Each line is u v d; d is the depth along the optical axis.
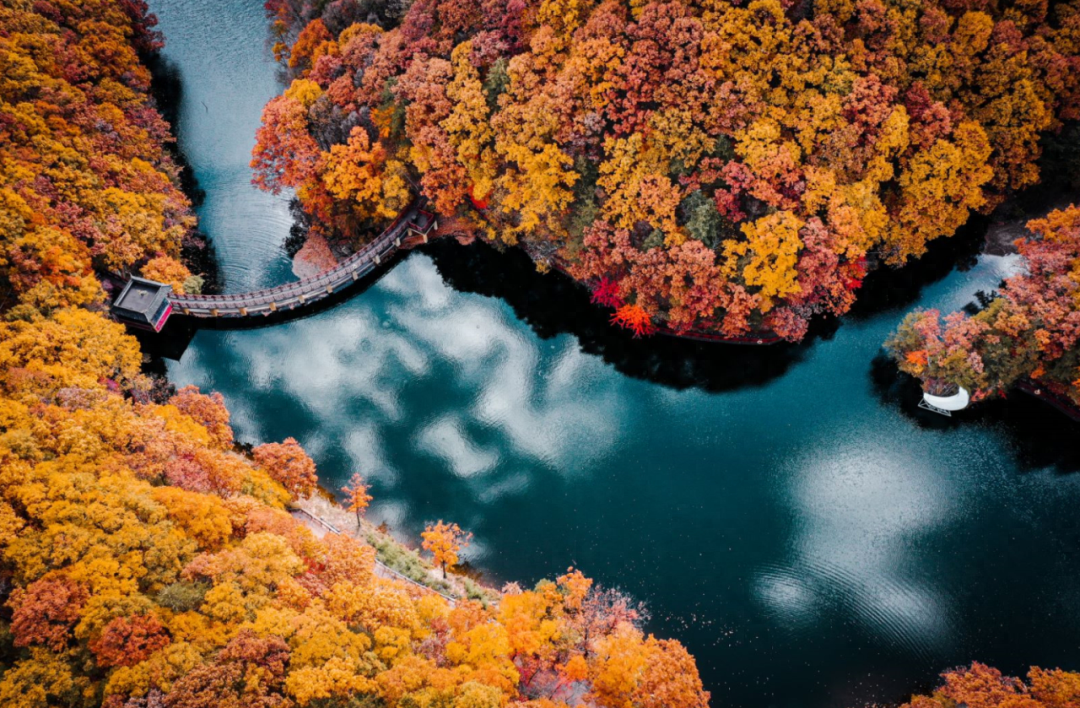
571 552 72.12
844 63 70.44
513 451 77.75
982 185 79.88
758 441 77.12
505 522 73.75
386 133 80.81
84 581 54.09
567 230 80.00
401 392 81.62
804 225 71.00
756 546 71.94
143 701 49.72
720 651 67.38
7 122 78.44
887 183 76.38
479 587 69.38
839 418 77.62
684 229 72.88
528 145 74.69
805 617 68.69
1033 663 66.25
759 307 75.88
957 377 72.00
